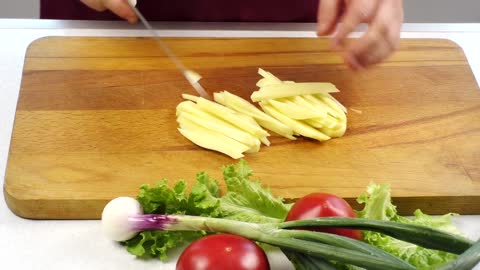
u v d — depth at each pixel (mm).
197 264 428
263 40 700
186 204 488
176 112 598
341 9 634
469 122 619
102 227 490
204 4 777
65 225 513
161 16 785
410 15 1127
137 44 680
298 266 439
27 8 1111
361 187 542
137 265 483
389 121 612
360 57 611
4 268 473
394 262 398
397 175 555
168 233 481
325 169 557
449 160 574
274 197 519
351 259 407
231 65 663
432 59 695
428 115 623
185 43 687
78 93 611
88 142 559
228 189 506
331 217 446
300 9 788
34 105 591
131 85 626
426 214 545
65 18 810
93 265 481
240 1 776
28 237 499
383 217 494
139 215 476
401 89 651
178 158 555
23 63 662
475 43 746
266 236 446
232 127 577
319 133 581
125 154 552
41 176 523
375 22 599
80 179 525
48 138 559
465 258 382
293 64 672
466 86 664
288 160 563
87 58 653
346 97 635
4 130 587
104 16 800
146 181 531
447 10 1128
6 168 525
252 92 632
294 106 593
